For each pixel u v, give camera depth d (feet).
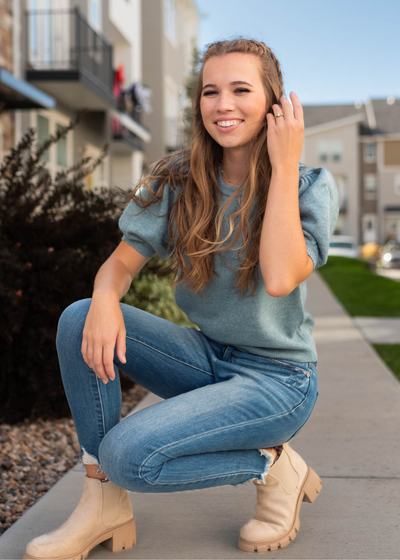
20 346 11.09
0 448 9.78
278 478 6.31
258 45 5.90
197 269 5.83
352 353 17.29
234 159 6.08
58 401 11.49
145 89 55.21
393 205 153.17
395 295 31.63
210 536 6.61
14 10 29.53
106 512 6.03
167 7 75.20
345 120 148.36
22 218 10.86
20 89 24.80
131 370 6.42
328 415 11.26
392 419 10.93
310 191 5.71
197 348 6.41
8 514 7.47
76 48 34.76
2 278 10.12
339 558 6.08
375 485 8.00
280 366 5.99
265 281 5.35
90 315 5.76
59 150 36.14
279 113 5.47
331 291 33.88
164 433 5.34
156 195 6.18
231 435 5.57
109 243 11.31
